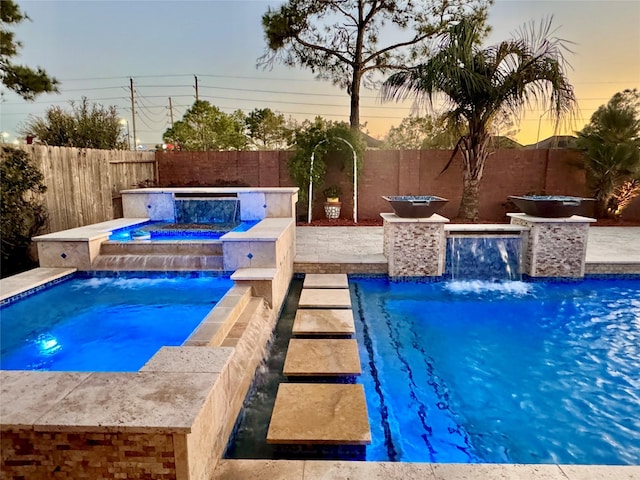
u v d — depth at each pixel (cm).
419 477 213
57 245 583
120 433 178
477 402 336
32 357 378
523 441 287
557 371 387
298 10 1240
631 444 284
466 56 893
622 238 876
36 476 185
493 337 463
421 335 468
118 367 359
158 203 881
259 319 425
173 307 495
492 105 929
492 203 1172
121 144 1362
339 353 389
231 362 307
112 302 509
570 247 650
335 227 1045
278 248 526
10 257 616
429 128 1367
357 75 1318
